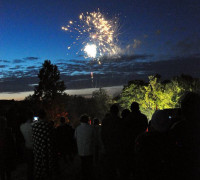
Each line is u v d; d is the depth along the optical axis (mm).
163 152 2168
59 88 42062
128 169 5246
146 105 28375
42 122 6113
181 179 2088
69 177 7141
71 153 9484
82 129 6398
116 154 5238
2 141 5852
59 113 41000
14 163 6277
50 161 6059
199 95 2188
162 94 25516
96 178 6492
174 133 2166
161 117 2395
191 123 2115
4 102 25656
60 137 9188
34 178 6246
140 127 5352
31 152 6320
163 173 2135
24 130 6332
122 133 5266
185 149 2080
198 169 2010
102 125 5438
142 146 2244
